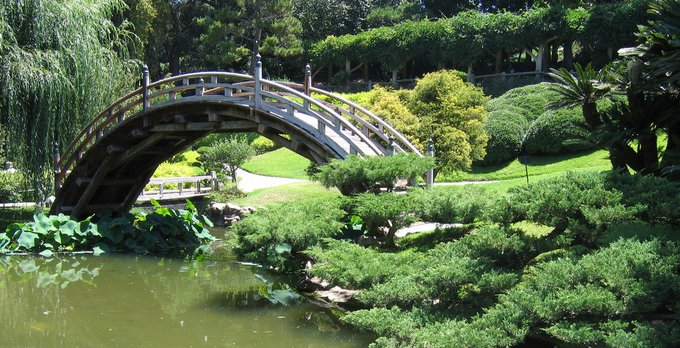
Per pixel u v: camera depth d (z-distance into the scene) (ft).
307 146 42.96
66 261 45.55
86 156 55.62
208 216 66.74
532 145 73.56
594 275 19.61
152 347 26.84
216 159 81.46
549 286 20.22
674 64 28.40
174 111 49.47
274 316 31.12
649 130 30.25
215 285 38.11
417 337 19.57
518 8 148.36
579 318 19.85
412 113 57.93
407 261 27.09
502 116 76.74
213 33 129.70
